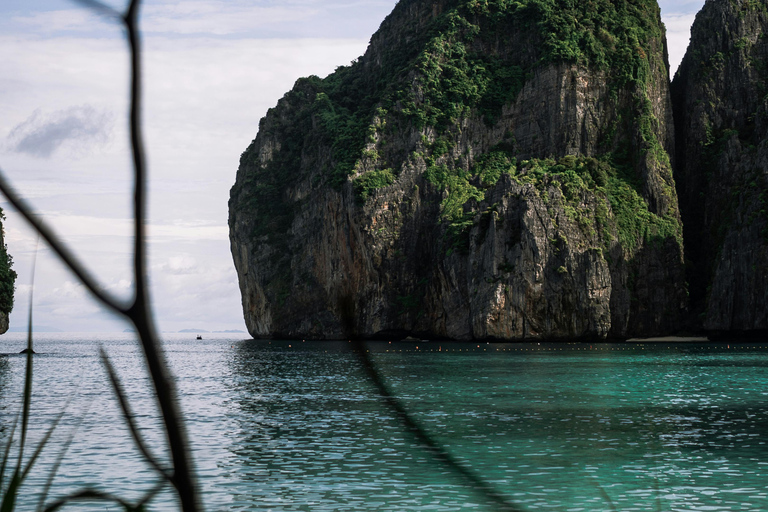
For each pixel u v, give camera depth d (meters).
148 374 1.63
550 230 122.38
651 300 131.12
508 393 42.47
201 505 1.68
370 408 36.62
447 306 134.75
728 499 18.38
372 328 144.25
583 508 17.45
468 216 137.00
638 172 142.75
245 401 40.28
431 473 21.41
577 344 118.56
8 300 112.94
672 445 25.58
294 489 19.66
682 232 142.38
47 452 24.59
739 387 45.94
